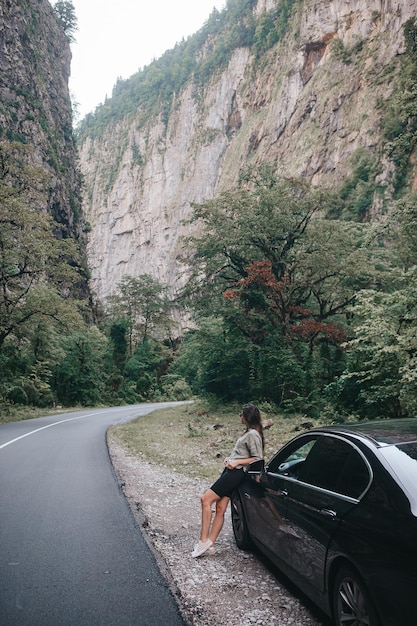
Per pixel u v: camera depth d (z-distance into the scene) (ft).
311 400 72.18
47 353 111.04
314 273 95.96
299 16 378.94
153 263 490.08
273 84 404.57
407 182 203.10
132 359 180.65
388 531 9.25
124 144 588.50
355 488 11.02
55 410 101.76
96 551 16.40
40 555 16.02
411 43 132.77
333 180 262.06
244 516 16.72
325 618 11.93
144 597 13.00
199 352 96.84
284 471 14.97
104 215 563.48
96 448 41.86
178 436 53.62
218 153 466.70
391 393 39.63
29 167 84.33
